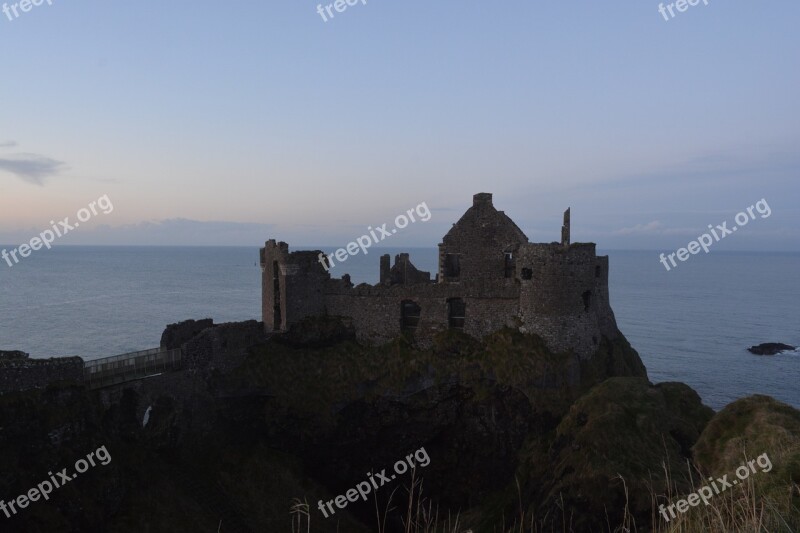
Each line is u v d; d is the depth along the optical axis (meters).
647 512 25.94
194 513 34.53
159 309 148.50
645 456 29.38
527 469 38.62
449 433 43.84
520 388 41.47
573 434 34.03
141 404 36.97
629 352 49.94
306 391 43.25
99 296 178.88
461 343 44.66
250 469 39.84
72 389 32.56
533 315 42.75
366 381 43.62
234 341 43.47
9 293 183.00
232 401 42.94
